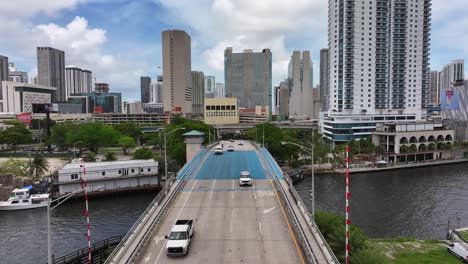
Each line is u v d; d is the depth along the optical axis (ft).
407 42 624.59
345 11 593.01
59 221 237.25
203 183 180.24
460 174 414.00
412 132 494.18
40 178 327.88
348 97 605.31
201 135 315.99
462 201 290.15
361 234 140.46
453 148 532.73
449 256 169.78
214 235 108.99
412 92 635.25
